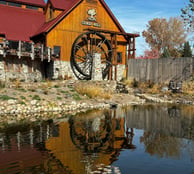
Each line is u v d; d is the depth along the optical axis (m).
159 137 7.59
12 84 16.36
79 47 24.12
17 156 5.56
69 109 13.58
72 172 4.68
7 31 23.73
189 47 35.28
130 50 26.06
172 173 4.78
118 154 5.84
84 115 11.55
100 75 23.34
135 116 11.45
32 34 24.95
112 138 7.37
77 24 24.09
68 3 26.17
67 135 7.58
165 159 5.55
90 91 17.27
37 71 23.00
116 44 24.41
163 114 12.15
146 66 24.41
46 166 4.96
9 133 7.78
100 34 23.98
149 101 18.20
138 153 5.93
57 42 23.09
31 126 8.89
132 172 4.79
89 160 5.36
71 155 5.69
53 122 9.71
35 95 14.50
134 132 8.22
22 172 4.65
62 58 23.25
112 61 24.80
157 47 50.53
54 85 18.11
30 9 27.97
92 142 6.83
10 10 26.58
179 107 14.96
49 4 26.11
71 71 23.66
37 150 6.00
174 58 22.39
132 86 23.34
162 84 22.73
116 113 12.29
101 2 25.25
